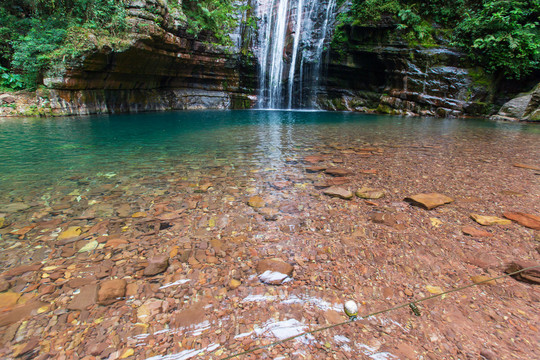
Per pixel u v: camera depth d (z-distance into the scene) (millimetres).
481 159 4574
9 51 10477
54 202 2768
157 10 10875
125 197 2902
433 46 12539
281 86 17156
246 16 16641
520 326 1356
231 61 15750
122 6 10227
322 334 1306
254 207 2686
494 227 2312
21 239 2100
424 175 3701
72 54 9391
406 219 2453
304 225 2348
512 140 6395
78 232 2209
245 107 16906
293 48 16406
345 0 14539
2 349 1209
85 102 10781
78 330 1314
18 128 7344
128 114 11430
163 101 14039
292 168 3973
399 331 1327
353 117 11859
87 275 1708
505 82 12062
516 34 10906
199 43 13883
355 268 1798
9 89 10281
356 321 1377
